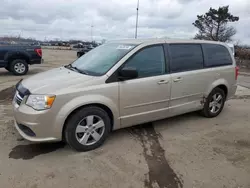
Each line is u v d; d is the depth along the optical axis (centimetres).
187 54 424
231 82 505
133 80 355
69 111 306
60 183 264
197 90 443
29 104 303
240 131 425
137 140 378
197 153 340
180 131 418
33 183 262
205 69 448
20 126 326
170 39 415
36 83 329
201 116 498
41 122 297
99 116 336
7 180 266
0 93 656
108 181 270
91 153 332
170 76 394
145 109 378
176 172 291
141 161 314
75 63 428
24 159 310
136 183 268
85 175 280
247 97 699
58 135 310
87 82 322
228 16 4838
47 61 1764
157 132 412
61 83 317
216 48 477
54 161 308
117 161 312
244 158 329
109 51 395
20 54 996
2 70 1171
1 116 459
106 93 331
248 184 271
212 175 287
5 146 342
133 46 371
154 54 382
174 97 409
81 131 326
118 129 404
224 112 538
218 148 357
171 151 344
